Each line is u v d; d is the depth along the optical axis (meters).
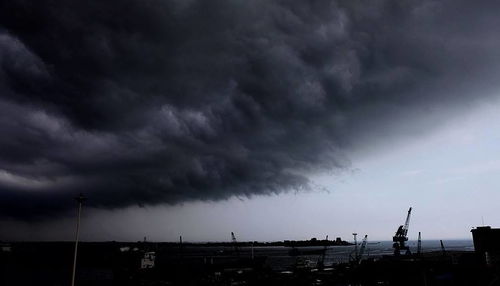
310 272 154.75
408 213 175.12
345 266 172.12
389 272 109.06
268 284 121.69
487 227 80.44
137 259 189.75
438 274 85.56
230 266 199.62
